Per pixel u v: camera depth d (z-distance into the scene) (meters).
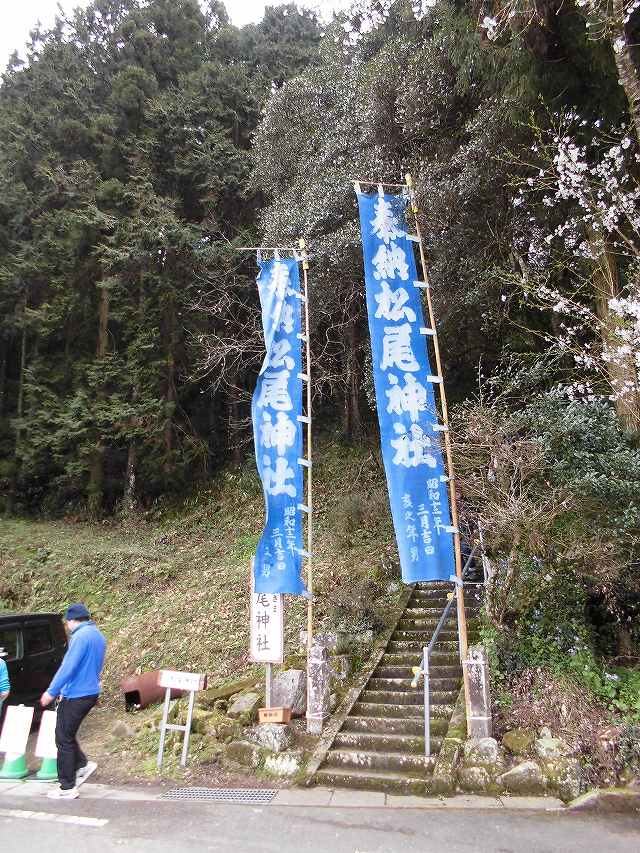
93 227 15.80
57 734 5.30
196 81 18.38
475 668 5.81
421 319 6.96
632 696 6.11
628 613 7.61
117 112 17.92
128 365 15.90
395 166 11.24
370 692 7.05
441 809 4.87
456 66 9.55
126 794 5.36
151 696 8.09
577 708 5.85
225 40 20.97
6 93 20.70
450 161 9.73
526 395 8.43
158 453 16.38
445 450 6.55
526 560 6.97
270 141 15.09
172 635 10.15
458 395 12.79
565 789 5.08
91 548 14.10
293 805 5.00
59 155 17.78
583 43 7.55
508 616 7.09
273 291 7.72
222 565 12.84
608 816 4.70
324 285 12.64
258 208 17.42
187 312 16.08
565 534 6.96
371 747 6.06
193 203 17.95
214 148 17.48
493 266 9.83
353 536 11.69
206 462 17.12
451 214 9.71
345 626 8.48
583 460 7.07
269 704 6.46
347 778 5.49
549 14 7.52
